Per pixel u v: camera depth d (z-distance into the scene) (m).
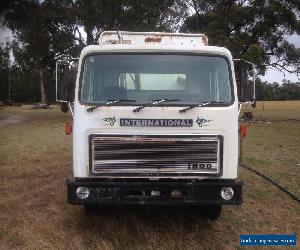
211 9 37.47
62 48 35.22
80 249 6.12
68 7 35.00
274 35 37.38
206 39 7.56
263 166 12.20
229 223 7.39
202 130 6.32
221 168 6.31
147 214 7.65
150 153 6.27
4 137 19.02
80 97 6.42
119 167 6.27
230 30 36.56
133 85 6.57
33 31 35.66
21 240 6.45
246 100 6.82
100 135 6.26
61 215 7.54
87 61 6.57
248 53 31.78
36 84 97.25
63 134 20.31
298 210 8.16
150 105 6.29
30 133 20.95
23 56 39.62
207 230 7.04
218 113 6.33
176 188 6.25
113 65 6.59
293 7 34.59
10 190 9.20
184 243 6.46
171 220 7.39
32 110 53.41
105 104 6.30
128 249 6.23
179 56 6.63
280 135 20.77
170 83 6.58
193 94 6.56
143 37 7.48
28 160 12.71
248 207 8.28
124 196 6.24
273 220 7.58
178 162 6.28
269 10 34.38
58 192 9.07
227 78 6.54
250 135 20.67
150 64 6.61
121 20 36.59
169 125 6.29
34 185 9.71
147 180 6.33
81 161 6.30
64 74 6.60
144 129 6.29
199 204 6.24
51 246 6.22
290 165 12.40
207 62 6.62
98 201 6.23
